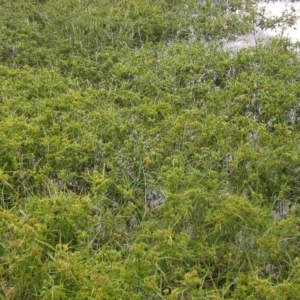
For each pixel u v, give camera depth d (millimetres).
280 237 3588
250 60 5738
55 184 4016
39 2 7109
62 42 6082
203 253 3477
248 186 4121
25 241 3277
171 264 3436
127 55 5859
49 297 3086
